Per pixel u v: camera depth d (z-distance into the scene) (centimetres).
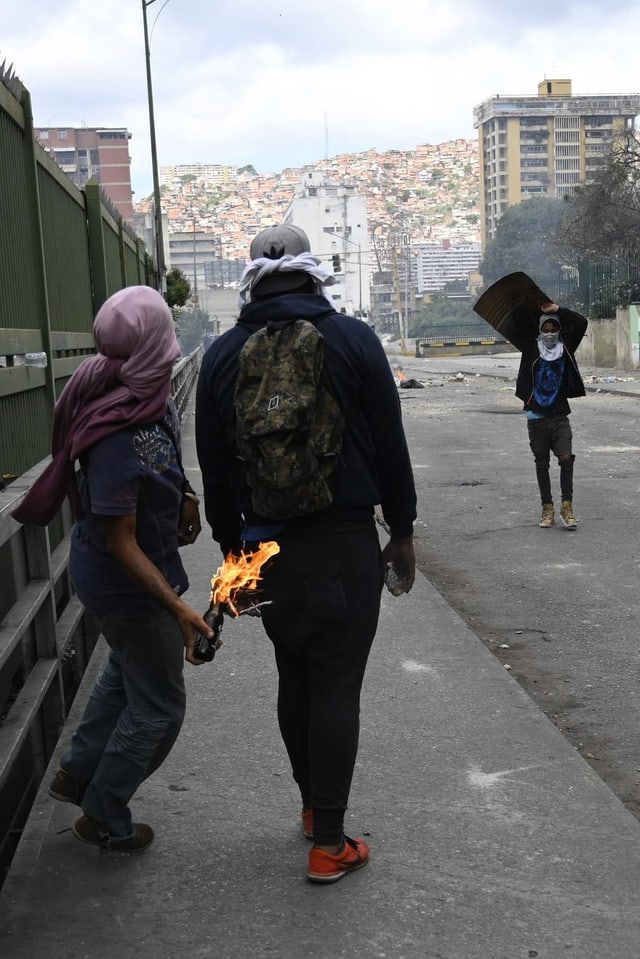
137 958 287
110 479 294
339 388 305
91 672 506
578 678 550
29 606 388
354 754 324
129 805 377
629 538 885
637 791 412
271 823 363
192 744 432
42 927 301
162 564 315
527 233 10838
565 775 400
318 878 321
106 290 951
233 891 319
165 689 324
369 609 320
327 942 293
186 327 10631
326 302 318
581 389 925
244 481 318
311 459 299
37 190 613
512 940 294
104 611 312
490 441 1616
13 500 366
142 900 314
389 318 15912
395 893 317
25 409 567
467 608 689
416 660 538
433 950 289
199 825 362
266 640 579
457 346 6375
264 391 300
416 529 949
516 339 927
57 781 345
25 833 355
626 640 612
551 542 880
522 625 648
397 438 317
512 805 375
